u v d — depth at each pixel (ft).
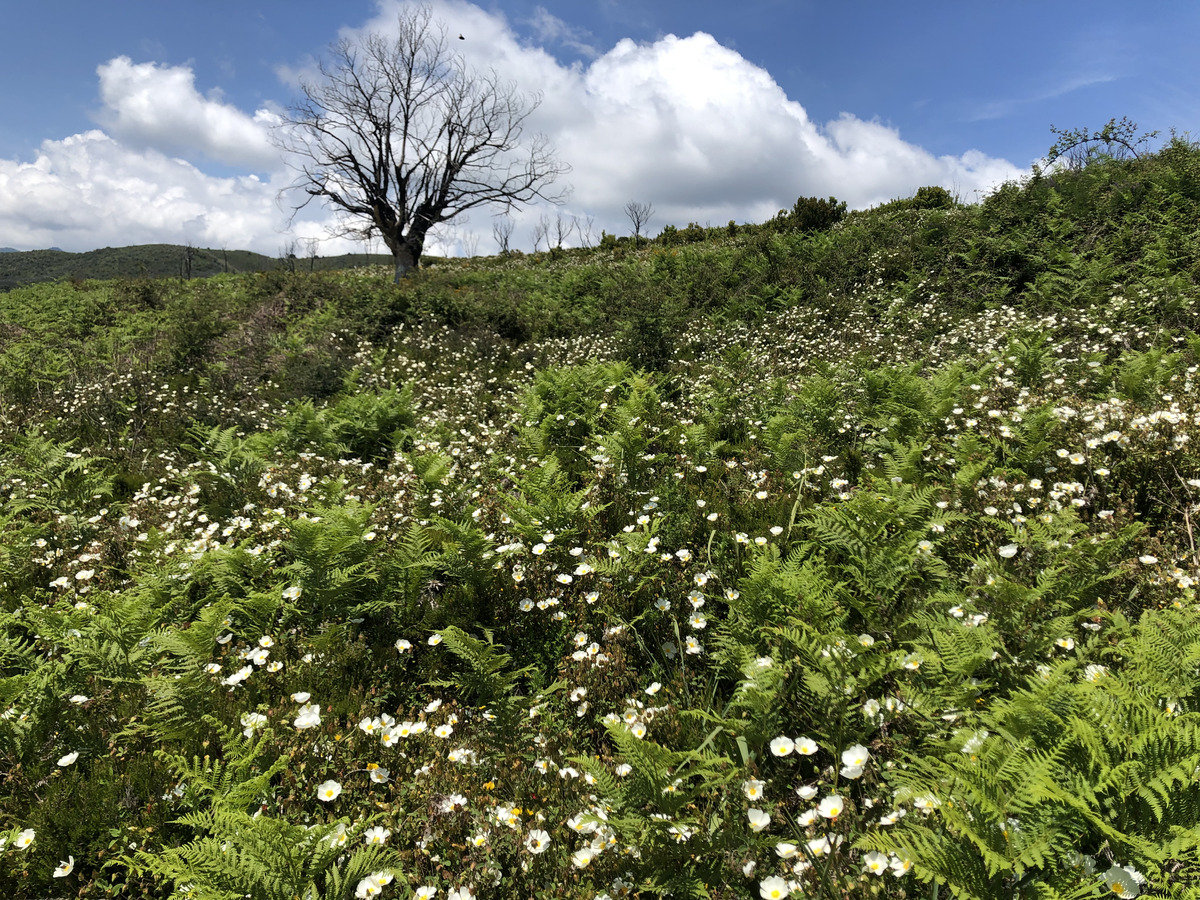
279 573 15.42
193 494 22.82
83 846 8.88
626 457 19.67
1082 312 30.35
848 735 8.79
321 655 12.78
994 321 32.32
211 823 8.12
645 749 7.80
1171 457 14.87
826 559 13.89
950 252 44.75
